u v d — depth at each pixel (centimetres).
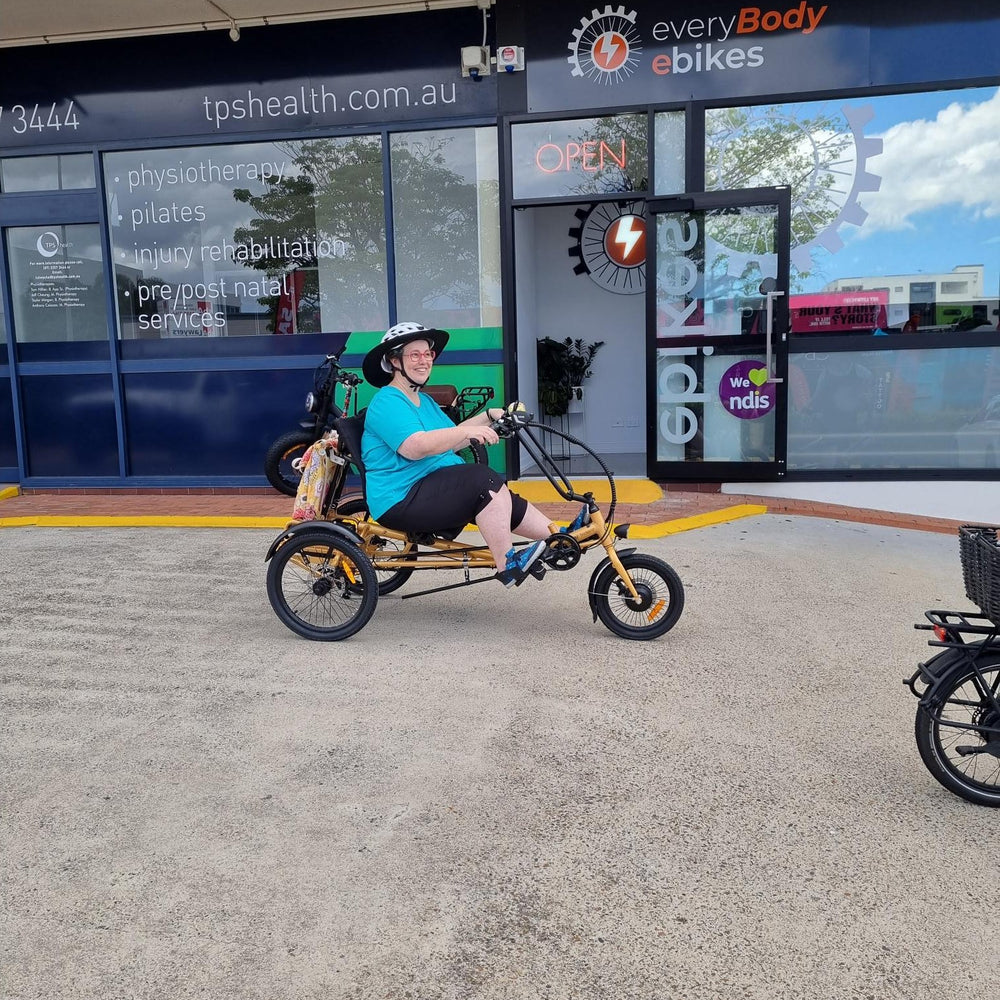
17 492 828
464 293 776
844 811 287
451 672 398
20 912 239
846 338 730
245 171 785
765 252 722
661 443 761
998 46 688
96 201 797
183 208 795
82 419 828
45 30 750
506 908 239
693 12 712
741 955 221
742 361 738
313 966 219
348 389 692
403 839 271
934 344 722
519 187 753
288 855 263
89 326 818
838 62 705
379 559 441
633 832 274
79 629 458
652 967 217
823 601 499
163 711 361
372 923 234
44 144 796
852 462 745
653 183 736
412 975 216
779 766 316
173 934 230
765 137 721
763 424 742
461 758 320
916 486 730
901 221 718
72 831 276
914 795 297
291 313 795
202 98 775
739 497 742
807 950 223
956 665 289
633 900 242
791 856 262
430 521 420
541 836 272
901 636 446
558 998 208
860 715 357
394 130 758
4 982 214
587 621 467
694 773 310
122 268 805
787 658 416
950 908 239
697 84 720
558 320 1005
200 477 819
